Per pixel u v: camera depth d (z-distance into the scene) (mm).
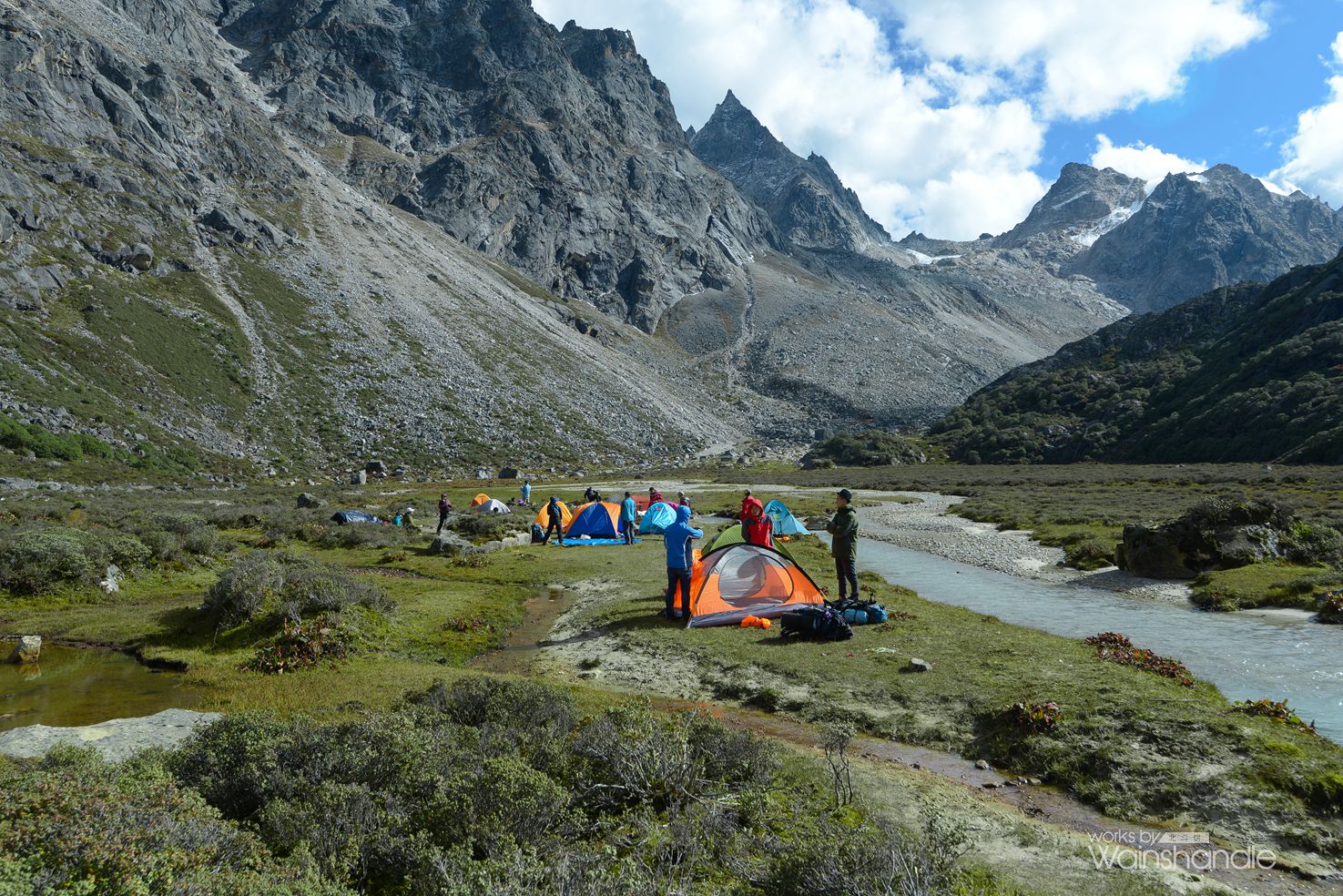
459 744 6734
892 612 14180
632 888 4367
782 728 8750
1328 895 5164
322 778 5871
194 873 3783
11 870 3248
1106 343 140375
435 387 110938
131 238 102875
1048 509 38906
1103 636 12039
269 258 126750
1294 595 15852
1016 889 5074
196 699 9797
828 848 4773
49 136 109375
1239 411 82312
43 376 66250
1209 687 9555
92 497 39281
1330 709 9055
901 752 8031
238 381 89562
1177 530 20250
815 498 57031
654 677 11008
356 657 11969
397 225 177750
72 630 13305
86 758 5559
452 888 4219
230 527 30812
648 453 119312
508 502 53531
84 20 145625
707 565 14398
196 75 164625
